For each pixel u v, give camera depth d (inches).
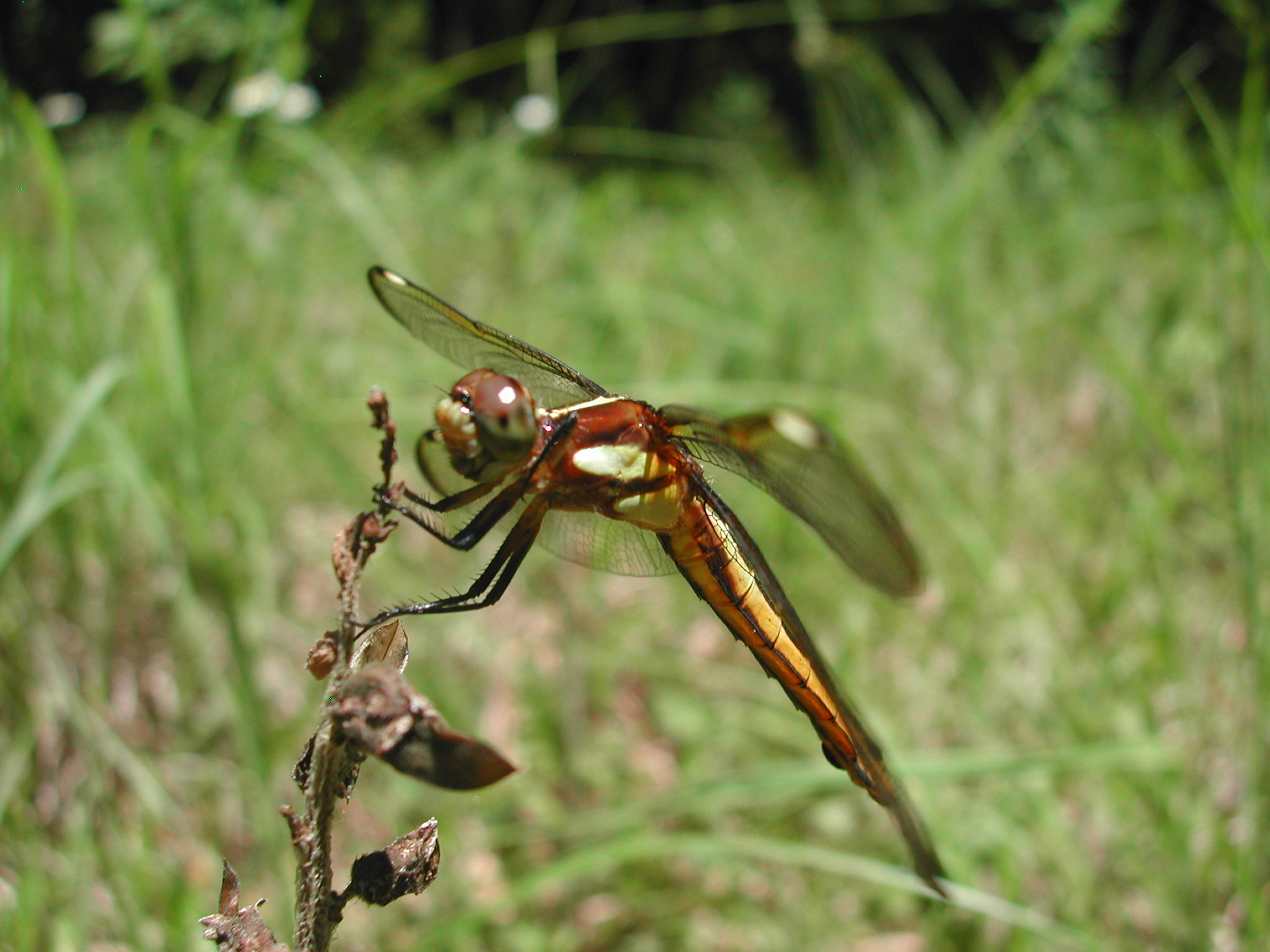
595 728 7.3
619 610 7.8
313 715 6.8
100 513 6.9
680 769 7.1
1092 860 6.4
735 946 6.3
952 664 7.3
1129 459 8.5
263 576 7.1
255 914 4.1
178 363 6.4
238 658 6.1
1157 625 7.1
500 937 6.2
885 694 7.2
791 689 5.4
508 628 7.6
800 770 5.8
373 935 6.2
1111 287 10.6
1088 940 5.6
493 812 6.7
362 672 3.8
